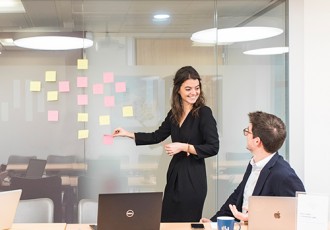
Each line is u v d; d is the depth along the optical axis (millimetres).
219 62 4859
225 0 4855
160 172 4789
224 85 4863
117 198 2732
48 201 3729
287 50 4883
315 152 4855
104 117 4730
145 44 4773
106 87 4738
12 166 4609
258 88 4902
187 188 3939
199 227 3172
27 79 4629
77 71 4695
